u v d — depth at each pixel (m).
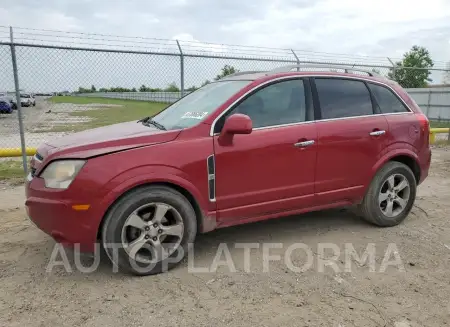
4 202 5.66
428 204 5.73
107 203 3.27
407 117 4.82
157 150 3.47
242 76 4.50
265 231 4.60
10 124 11.54
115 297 3.19
